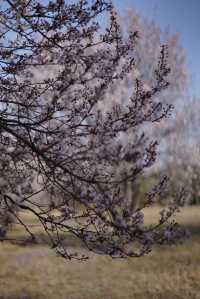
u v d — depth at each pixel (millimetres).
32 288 11617
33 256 14898
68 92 4918
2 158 5168
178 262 13445
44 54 4914
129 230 4320
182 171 31438
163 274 12469
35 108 4977
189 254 14180
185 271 12547
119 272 13016
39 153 4625
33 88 4984
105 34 4914
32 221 11641
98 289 11461
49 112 4805
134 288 11391
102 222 4598
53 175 4727
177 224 4531
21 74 5055
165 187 4727
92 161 4645
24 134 5043
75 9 4738
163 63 5004
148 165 4469
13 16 4672
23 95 5051
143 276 12398
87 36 4848
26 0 4656
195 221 22953
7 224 5180
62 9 4715
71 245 14711
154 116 4863
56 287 11656
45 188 4938
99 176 4590
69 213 4836
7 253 15055
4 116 4965
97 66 4918
